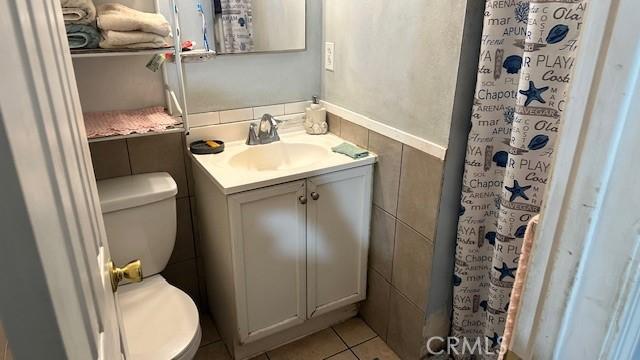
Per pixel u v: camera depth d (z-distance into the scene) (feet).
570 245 1.78
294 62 6.74
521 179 4.59
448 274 5.81
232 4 6.00
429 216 5.41
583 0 3.77
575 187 1.71
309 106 7.09
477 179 5.09
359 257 6.59
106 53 4.67
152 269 5.72
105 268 2.71
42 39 1.79
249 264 5.66
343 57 6.40
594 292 1.74
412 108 5.36
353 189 6.11
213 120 6.38
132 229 5.40
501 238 4.95
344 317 7.13
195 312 5.14
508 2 4.33
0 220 1.13
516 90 4.68
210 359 6.37
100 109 5.73
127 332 4.85
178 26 5.62
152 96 5.97
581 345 1.85
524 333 2.10
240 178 5.34
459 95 4.82
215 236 5.98
